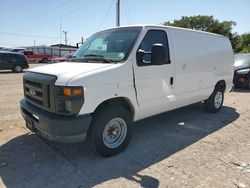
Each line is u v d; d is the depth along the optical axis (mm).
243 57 12094
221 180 3701
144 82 4652
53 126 3816
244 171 3957
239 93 10609
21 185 3562
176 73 5367
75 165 4102
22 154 4465
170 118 6715
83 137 3938
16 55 19906
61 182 3635
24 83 4688
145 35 4723
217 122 6438
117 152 4484
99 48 4887
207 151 4676
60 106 3830
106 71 4062
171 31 5320
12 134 5363
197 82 6109
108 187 3521
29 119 4402
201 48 6176
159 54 4277
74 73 3869
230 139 5281
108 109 4211
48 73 4051
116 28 5117
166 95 5203
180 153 4582
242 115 7133
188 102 6012
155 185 3568
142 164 4164
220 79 7062
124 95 4348
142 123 6262
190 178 3754
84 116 3873
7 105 7953
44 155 4430
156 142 5074
